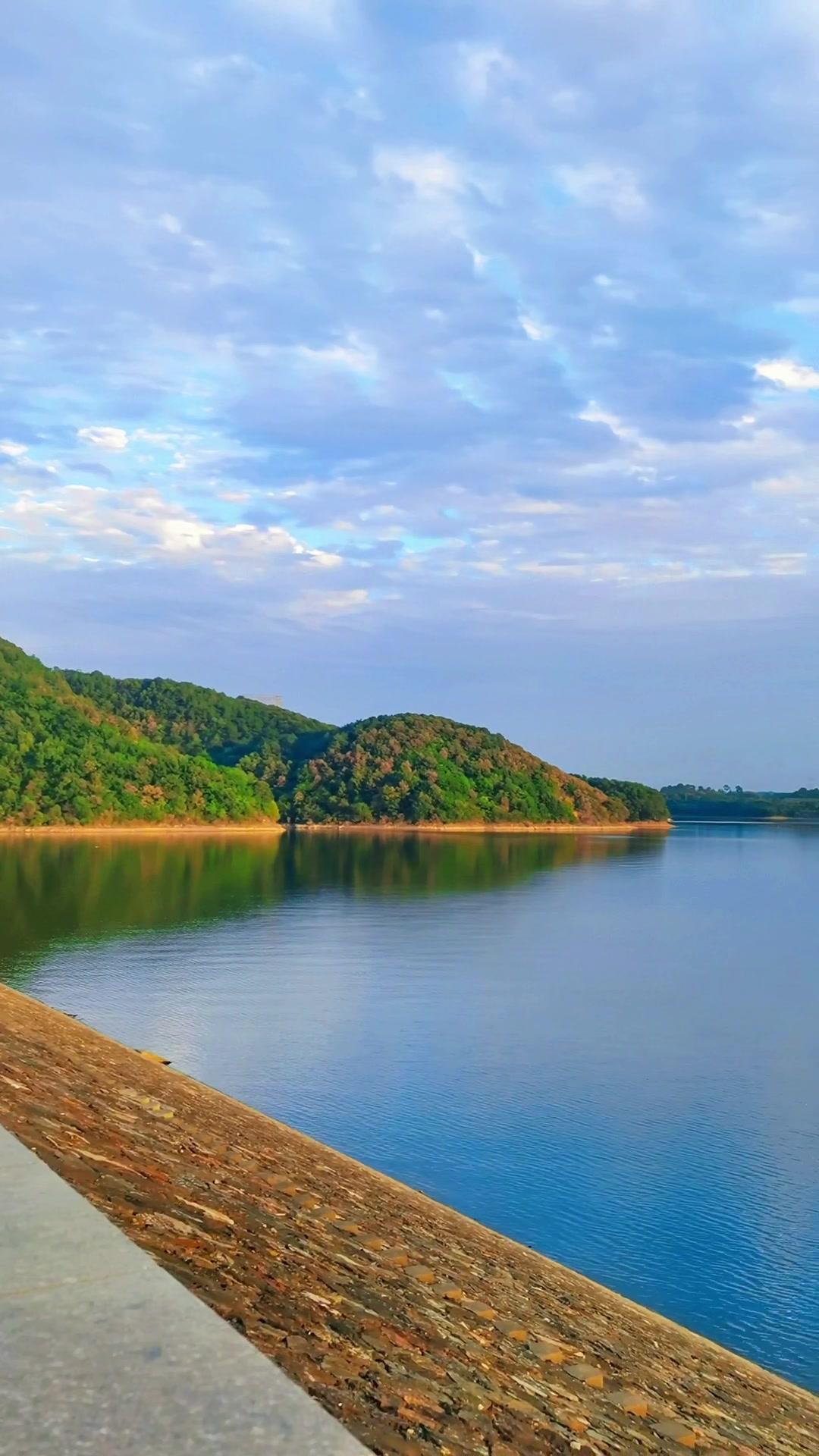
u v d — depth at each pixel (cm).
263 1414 310
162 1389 322
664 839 19475
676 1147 2291
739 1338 1528
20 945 4891
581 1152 2247
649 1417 768
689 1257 1773
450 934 5669
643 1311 1280
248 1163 1198
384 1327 681
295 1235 875
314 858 11725
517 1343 819
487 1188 2042
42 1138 871
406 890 8169
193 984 3969
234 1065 2845
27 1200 484
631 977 4469
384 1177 1575
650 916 6919
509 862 11806
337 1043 3120
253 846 13625
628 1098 2648
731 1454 751
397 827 18962
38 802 15012
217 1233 767
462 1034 3291
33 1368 333
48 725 16475
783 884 9575
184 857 11269
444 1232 1258
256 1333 572
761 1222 1903
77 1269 407
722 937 5947
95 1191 761
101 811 15512
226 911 6488
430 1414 549
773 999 4031
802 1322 1573
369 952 4944
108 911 6294
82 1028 2250
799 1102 2636
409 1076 2789
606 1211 1944
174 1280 402
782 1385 1141
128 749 17050
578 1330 984
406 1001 3788
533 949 5191
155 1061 2086
